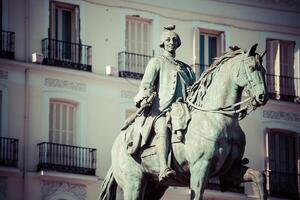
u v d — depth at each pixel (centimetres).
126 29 4394
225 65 1938
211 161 1905
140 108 1992
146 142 1975
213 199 4253
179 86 2003
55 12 4281
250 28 4622
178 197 4309
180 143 1934
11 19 4203
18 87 4169
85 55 4294
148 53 4409
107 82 4306
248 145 4516
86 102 4262
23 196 4088
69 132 4231
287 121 4584
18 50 4191
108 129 4284
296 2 4697
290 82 4644
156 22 4441
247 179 1916
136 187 1998
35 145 4153
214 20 4547
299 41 4691
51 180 4122
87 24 4319
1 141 4106
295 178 4541
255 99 1895
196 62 4469
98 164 4222
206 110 1928
